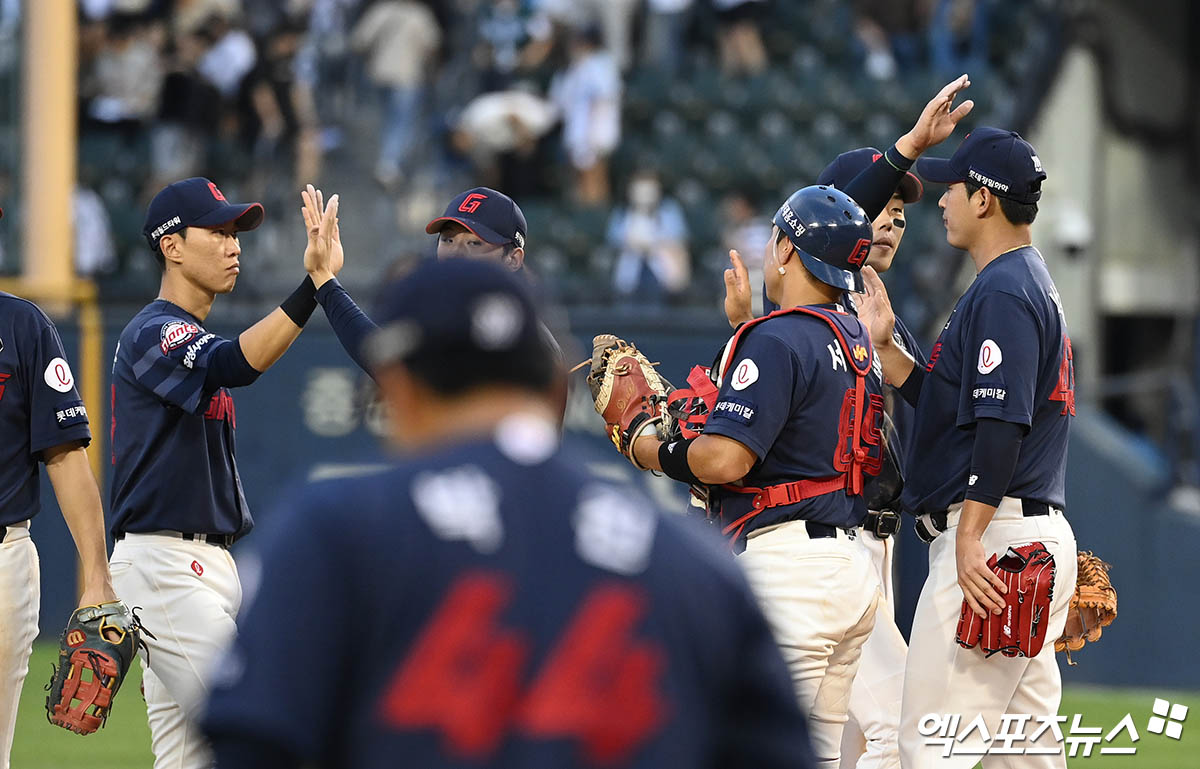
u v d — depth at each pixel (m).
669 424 15.01
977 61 53.28
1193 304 51.00
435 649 6.25
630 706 6.27
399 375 6.87
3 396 14.69
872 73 53.31
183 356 15.35
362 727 6.25
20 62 36.16
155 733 16.25
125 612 15.16
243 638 6.34
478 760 6.14
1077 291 47.88
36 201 35.72
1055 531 14.79
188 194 16.25
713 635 6.56
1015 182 15.02
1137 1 50.00
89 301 35.12
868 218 15.38
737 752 6.62
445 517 6.44
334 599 6.33
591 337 34.81
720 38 52.88
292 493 6.76
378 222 46.03
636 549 6.56
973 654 14.67
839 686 14.69
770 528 14.05
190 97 46.44
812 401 13.88
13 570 14.81
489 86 48.34
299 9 47.03
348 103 47.59
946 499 14.95
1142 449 40.53
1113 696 32.22
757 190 50.50
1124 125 50.28
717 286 40.03
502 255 16.41
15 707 15.02
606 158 47.88
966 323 14.83
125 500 15.91
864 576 14.26
